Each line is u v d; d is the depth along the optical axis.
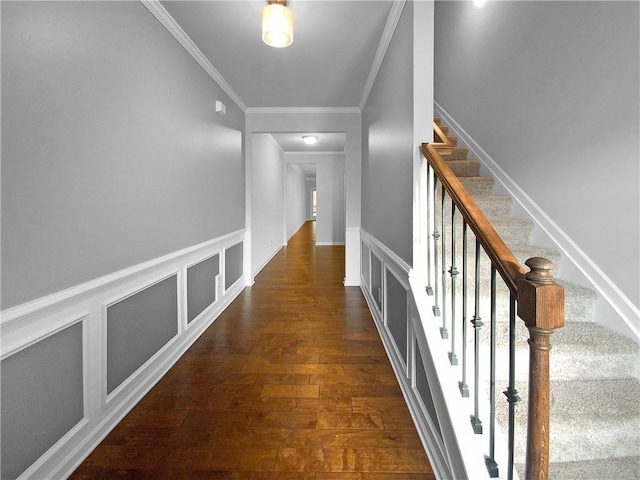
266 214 5.83
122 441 1.46
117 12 1.58
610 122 1.52
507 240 2.04
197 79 2.56
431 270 1.72
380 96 2.66
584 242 1.67
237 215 3.80
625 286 1.46
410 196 1.69
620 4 1.45
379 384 1.94
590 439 1.13
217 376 2.03
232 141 3.53
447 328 1.47
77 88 1.32
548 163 1.93
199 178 2.62
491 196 2.26
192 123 2.48
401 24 1.90
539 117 1.99
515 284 0.79
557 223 1.86
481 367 1.36
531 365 0.74
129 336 1.72
